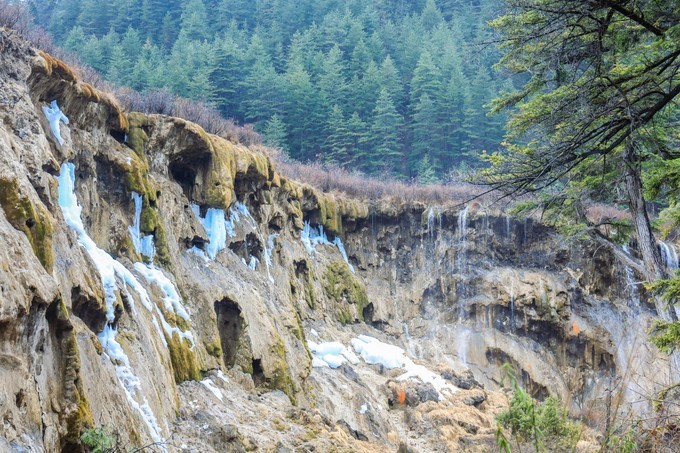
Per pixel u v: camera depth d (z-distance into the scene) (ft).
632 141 37.04
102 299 34.63
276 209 70.54
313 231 85.46
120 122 46.39
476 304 91.71
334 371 65.72
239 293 53.06
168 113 59.31
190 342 44.06
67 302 30.81
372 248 95.61
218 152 55.36
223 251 55.72
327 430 45.50
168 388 37.83
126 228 43.91
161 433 34.27
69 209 38.04
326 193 91.50
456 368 86.38
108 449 26.18
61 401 26.55
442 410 61.62
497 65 41.42
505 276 92.94
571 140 33.94
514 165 37.22
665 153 39.01
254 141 74.28
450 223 96.68
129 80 152.15
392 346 79.46
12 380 23.26
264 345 52.39
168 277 46.21
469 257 94.89
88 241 37.55
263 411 44.47
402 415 63.52
